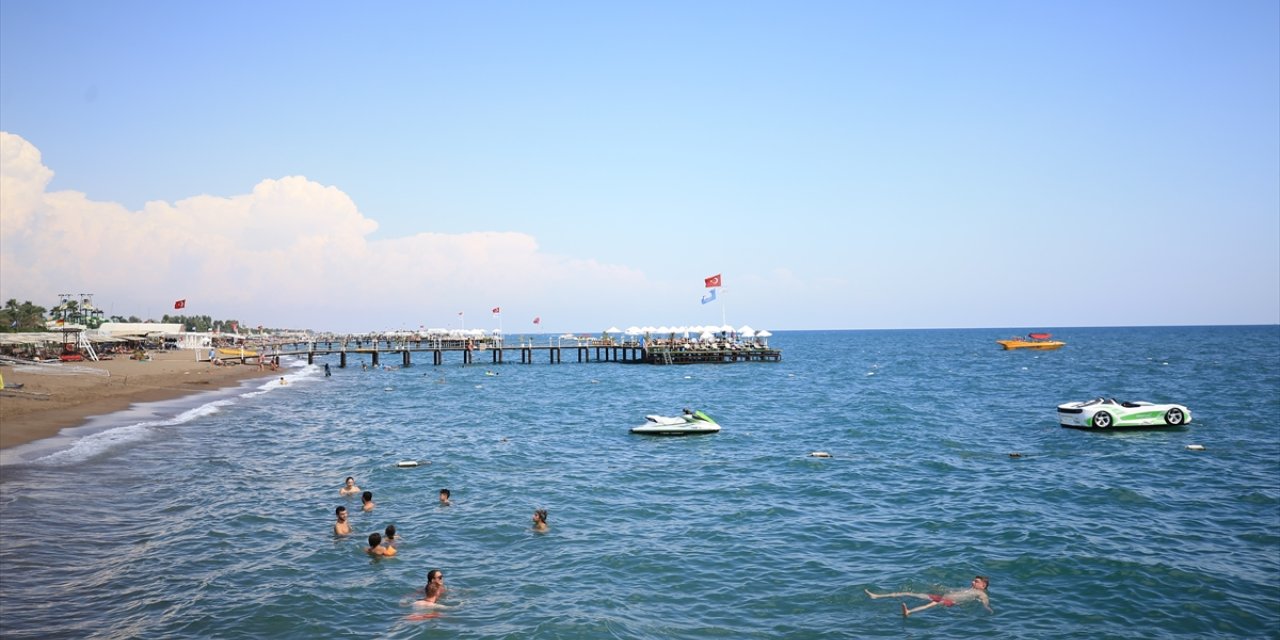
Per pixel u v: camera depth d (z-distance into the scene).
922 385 66.88
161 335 129.88
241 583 14.54
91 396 46.81
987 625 12.67
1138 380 67.94
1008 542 17.42
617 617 12.98
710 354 99.38
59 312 139.38
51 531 17.48
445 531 18.55
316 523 19.17
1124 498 21.78
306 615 12.95
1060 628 12.54
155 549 16.59
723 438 34.84
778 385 68.62
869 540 17.77
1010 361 109.31
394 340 114.88
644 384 70.88
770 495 22.72
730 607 13.54
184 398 50.81
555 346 105.12
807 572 15.47
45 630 12.02
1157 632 12.34
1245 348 139.88
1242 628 12.48
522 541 17.72
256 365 90.94
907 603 13.72
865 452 30.47
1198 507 20.61
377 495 22.52
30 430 32.38
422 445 32.53
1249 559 16.02
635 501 21.89
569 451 31.11
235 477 24.62
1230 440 32.41
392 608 13.38
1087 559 16.03
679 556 16.55
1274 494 21.97
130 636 11.91
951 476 25.36
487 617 12.96
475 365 103.62
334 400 54.19
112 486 22.59
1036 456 29.14
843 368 95.38
